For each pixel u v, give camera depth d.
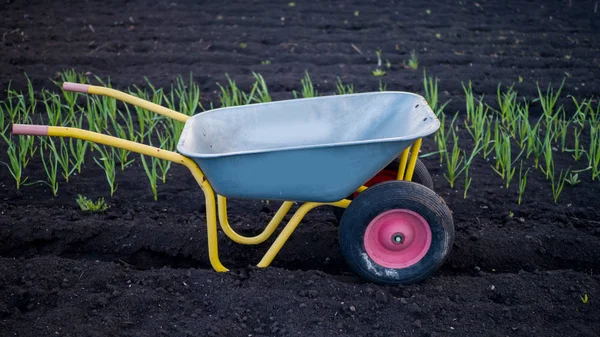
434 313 3.29
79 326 3.17
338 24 8.04
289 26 7.98
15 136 5.32
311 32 7.76
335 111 3.77
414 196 3.30
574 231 4.05
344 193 3.29
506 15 8.43
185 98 6.02
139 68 6.77
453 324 3.22
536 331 3.16
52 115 5.32
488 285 3.52
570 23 8.13
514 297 3.44
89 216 4.28
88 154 5.12
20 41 7.33
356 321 3.24
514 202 4.45
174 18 8.19
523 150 5.17
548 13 8.49
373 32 7.82
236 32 7.73
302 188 3.25
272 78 6.41
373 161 3.18
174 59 6.95
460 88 6.32
